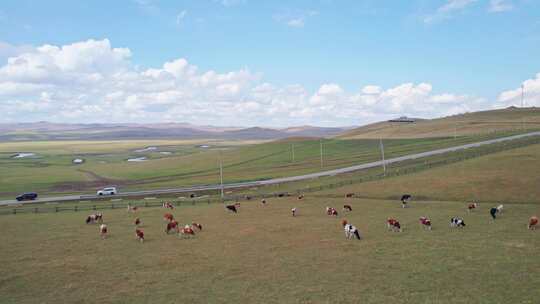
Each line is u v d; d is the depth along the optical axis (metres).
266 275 29.80
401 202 61.66
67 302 26.00
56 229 49.59
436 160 98.62
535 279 26.69
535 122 196.75
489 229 41.22
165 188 107.12
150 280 29.53
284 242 39.28
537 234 38.31
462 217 48.19
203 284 28.42
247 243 39.38
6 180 134.62
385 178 82.06
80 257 35.97
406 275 28.61
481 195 60.25
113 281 29.58
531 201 54.78
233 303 25.03
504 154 88.19
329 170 113.88
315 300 25.03
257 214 56.75
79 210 67.75
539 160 77.31
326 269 30.64
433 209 54.41
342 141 193.12
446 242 36.75
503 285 25.97
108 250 38.25
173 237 43.22
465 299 24.19
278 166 141.62
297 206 62.94
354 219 49.94
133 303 25.58
